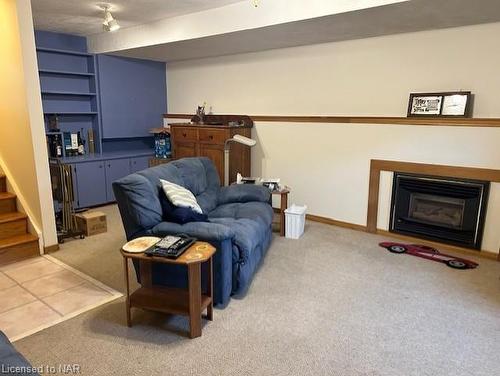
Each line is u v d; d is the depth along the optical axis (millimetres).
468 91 3502
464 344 2215
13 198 3775
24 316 2482
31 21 3299
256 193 3773
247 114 5234
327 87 4418
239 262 2654
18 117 3535
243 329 2342
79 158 5066
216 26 3949
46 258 3461
